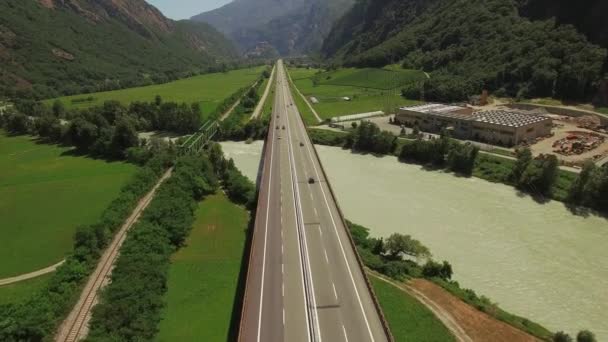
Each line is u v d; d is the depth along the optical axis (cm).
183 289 8344
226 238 10450
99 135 18225
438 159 15238
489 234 10175
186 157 14362
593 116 18750
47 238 10394
